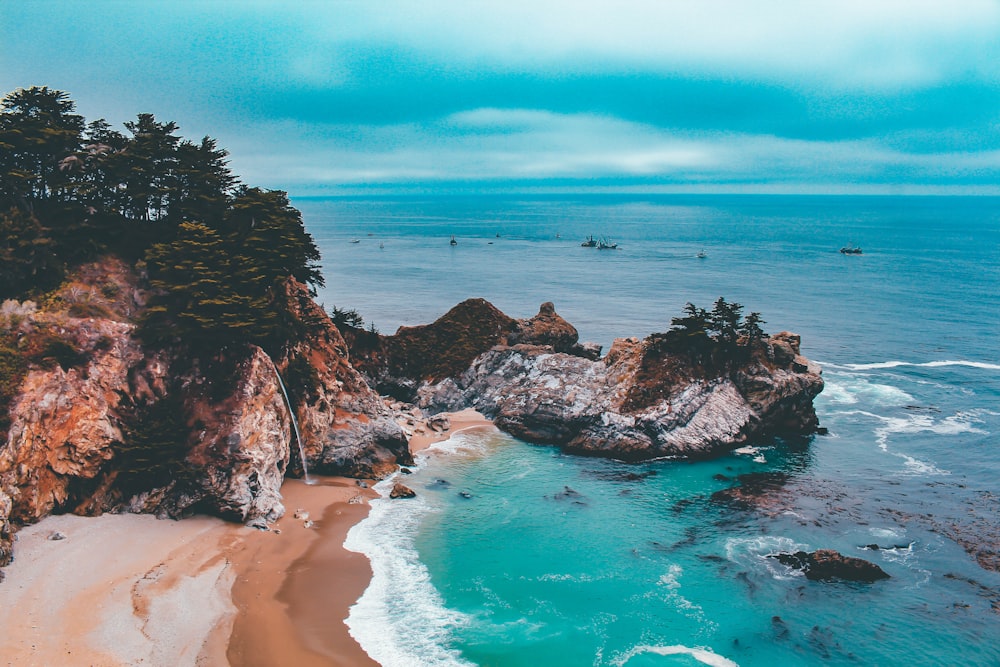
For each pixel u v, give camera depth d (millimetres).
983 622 48438
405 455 75312
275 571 51375
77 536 51469
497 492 68688
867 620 48750
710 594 51656
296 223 78312
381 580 51688
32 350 56906
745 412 82625
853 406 97875
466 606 49156
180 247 65250
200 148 75688
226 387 61750
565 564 55375
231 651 42000
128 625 42562
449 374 97375
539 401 85062
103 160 70875
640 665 43938
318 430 70500
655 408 80500
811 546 58625
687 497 68312
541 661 43719
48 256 63688
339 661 42250
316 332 78375
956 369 118125
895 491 69688
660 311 176625
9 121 68688
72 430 54938
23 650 39094
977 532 61000
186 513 56781
